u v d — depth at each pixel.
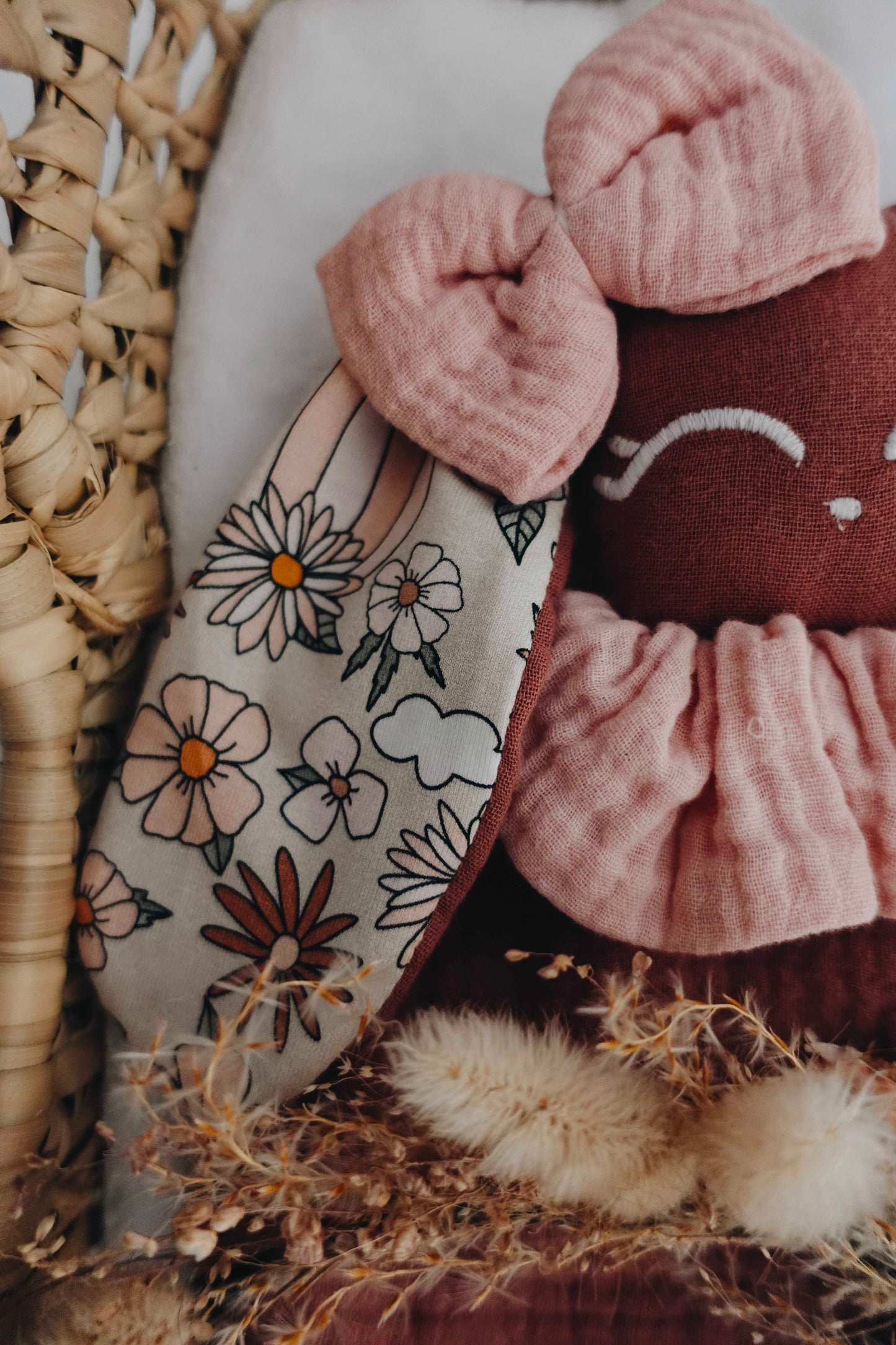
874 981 0.24
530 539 0.24
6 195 0.22
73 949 0.26
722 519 0.24
